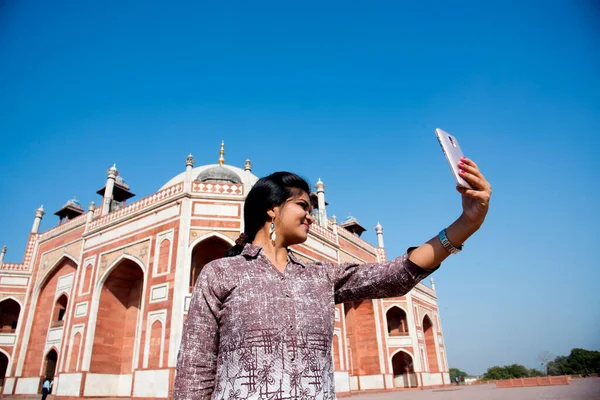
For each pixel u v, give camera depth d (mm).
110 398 10336
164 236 10336
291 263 1030
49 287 14203
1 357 15297
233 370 840
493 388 16094
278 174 1166
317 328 900
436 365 20922
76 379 10367
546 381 15633
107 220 12234
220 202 10477
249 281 925
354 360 15336
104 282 11305
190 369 875
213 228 10141
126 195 15648
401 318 18219
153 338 9320
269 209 1114
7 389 13023
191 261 9984
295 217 1085
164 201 10695
